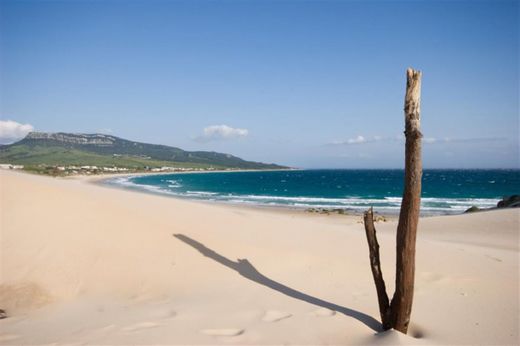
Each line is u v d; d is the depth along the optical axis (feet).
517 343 15.58
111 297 20.77
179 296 20.76
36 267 23.41
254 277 23.88
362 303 19.80
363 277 24.54
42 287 21.36
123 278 23.13
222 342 14.40
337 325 16.52
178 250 27.78
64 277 22.71
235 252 28.32
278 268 25.75
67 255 25.25
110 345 13.84
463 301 20.49
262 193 205.36
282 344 14.47
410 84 14.56
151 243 28.60
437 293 21.76
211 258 26.76
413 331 17.07
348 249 31.17
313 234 36.47
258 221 40.98
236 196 180.86
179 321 16.65
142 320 16.80
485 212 72.43
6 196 34.53
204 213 42.60
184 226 33.94
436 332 16.53
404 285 15.34
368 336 15.55
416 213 15.03
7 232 27.53
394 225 68.03
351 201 155.22
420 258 28.96
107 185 255.50
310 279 23.85
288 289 21.84
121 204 40.75
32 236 27.30
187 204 51.06
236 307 18.70
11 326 16.24
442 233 57.57
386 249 32.12
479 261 29.35
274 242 31.76
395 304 15.65
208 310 18.21
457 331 16.66
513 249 42.78
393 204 142.51
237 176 568.82
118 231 30.22
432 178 430.20
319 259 27.84
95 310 18.57
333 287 22.45
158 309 18.47
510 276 25.39
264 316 17.48
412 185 14.89
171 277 23.49
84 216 32.68
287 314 17.81
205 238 30.99
